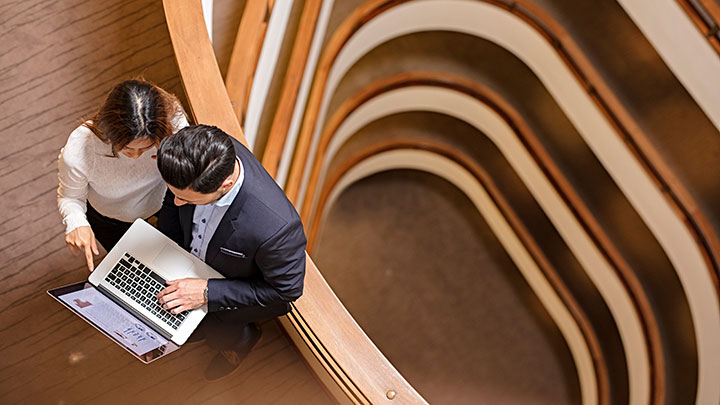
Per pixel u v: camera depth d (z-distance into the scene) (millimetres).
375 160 8703
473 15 7277
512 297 8977
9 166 3062
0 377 2721
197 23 2736
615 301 8336
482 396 8492
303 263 2002
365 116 8062
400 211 9078
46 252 2939
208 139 1623
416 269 8875
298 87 4391
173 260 2160
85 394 2732
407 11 7008
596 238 7875
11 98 3182
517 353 8758
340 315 2418
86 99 3248
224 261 2035
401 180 9195
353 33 6355
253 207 1869
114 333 2266
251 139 3883
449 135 8836
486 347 8711
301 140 5289
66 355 2783
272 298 2061
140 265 2150
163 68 3354
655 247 7898
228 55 3691
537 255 8625
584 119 7391
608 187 8031
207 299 2094
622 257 7820
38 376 2738
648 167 6855
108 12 3422
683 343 7547
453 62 7938
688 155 6875
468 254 9055
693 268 7090
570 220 8180
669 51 6402
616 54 7047
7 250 2918
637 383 7883
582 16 7137
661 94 6977
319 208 7797
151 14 3451
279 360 2830
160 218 2279
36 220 2986
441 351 8609
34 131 3146
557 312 8891
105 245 2611
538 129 8086
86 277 2932
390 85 7645
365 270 8758
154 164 2086
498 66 7984
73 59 3307
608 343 8727
